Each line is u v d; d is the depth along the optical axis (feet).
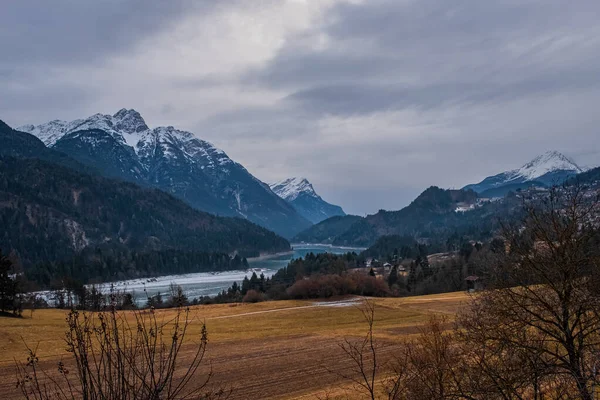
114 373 19.63
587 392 34.27
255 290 374.63
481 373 38.22
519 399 36.78
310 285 345.92
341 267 456.04
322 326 217.56
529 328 40.70
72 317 20.56
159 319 208.13
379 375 107.04
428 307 271.49
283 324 224.53
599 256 37.32
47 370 117.80
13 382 106.63
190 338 176.04
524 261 39.99
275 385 110.73
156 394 19.31
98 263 629.10
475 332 40.70
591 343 37.78
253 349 156.15
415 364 43.37
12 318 203.21
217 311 274.77
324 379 113.09
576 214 38.29
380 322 225.97
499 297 40.29
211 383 111.96
